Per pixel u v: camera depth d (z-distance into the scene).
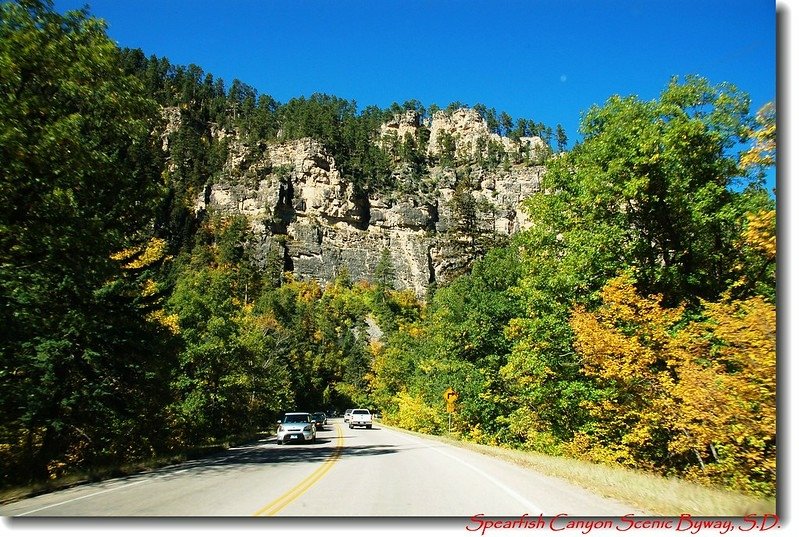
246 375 39.44
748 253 17.56
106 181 18.12
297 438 28.69
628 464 17.67
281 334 73.69
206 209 198.12
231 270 142.62
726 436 12.20
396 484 11.98
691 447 15.14
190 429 31.27
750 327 10.74
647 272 19.31
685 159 18.80
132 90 18.31
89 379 20.86
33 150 14.38
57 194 14.80
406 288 197.50
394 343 75.19
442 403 41.03
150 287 25.61
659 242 20.47
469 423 35.25
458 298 38.31
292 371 82.06
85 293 19.98
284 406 63.38
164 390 25.12
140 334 22.47
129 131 18.48
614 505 8.99
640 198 19.19
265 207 198.50
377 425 64.50
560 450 22.22
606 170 20.47
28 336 18.03
